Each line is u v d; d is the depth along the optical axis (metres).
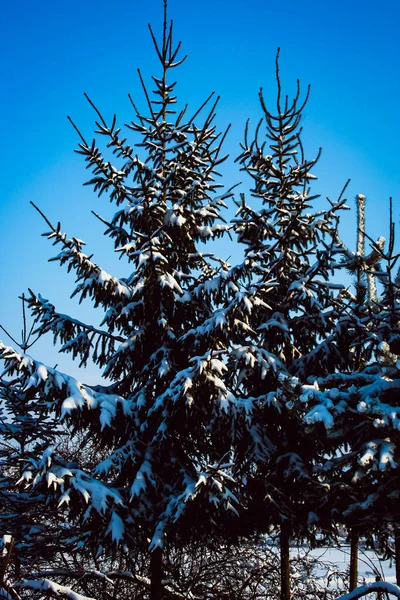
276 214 11.34
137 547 8.72
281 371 9.83
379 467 7.34
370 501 7.68
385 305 9.55
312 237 10.73
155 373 9.99
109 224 10.10
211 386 8.25
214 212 10.38
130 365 10.46
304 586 11.78
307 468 9.39
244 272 9.44
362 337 9.94
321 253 10.39
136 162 10.24
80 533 8.73
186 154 10.36
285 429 10.13
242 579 10.95
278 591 10.77
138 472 8.57
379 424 7.54
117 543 7.66
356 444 8.30
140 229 10.51
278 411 9.22
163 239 10.37
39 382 7.42
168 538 8.48
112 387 10.25
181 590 9.86
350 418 8.19
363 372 8.72
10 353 7.33
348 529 9.38
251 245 11.00
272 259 11.23
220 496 7.69
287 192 11.27
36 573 9.15
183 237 10.46
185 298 10.00
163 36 10.71
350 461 8.56
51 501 7.59
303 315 10.91
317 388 8.26
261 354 9.74
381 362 8.41
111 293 9.48
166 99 10.67
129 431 9.28
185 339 9.66
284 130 11.45
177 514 7.74
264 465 10.11
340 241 10.52
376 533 8.51
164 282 9.58
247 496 9.90
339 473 9.20
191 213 10.19
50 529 9.36
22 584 7.26
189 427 9.30
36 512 9.73
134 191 10.28
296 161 11.43
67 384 7.98
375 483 8.17
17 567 8.69
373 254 9.92
